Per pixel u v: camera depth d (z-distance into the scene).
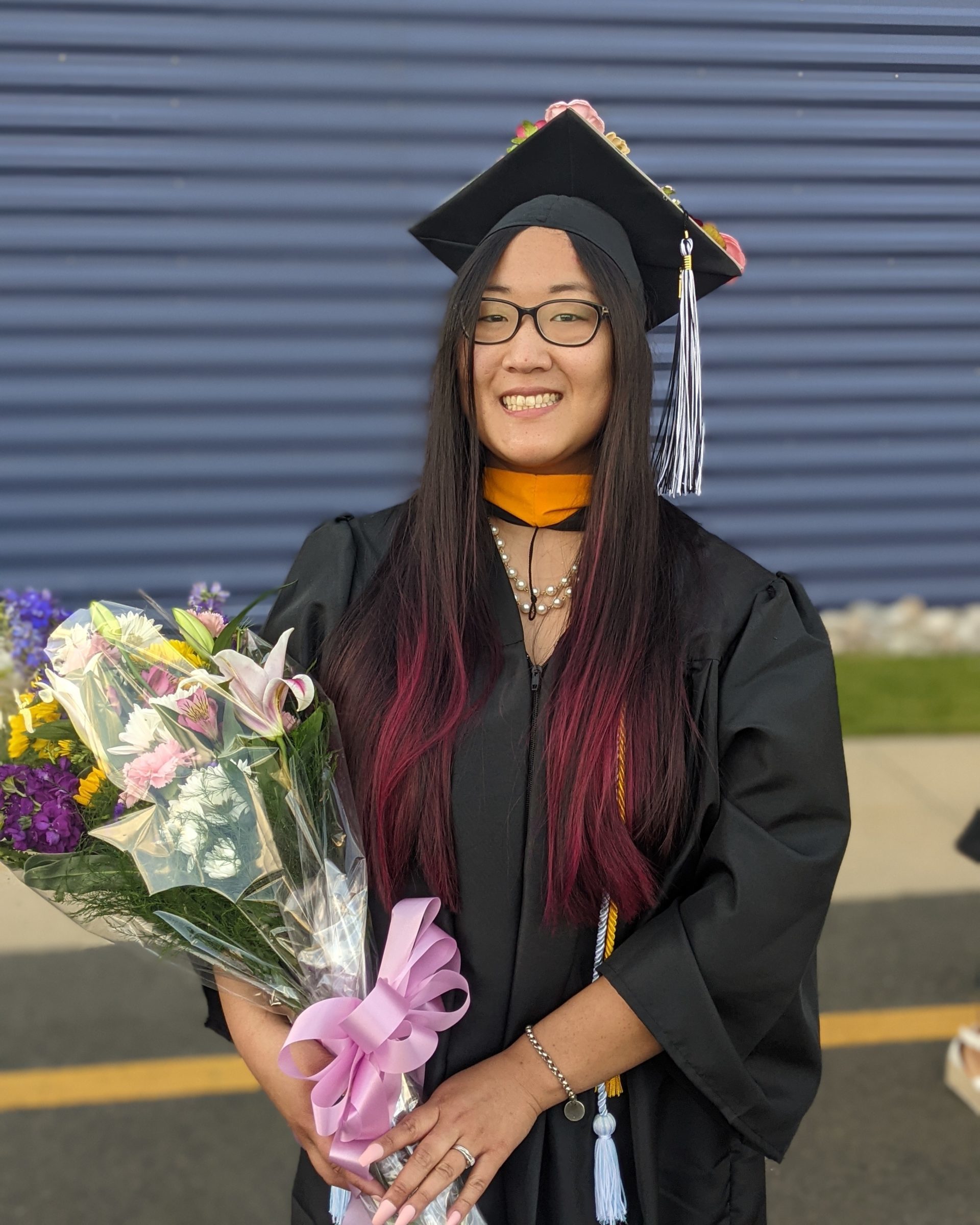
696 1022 1.51
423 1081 1.60
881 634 5.85
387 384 5.39
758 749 1.56
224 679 1.50
